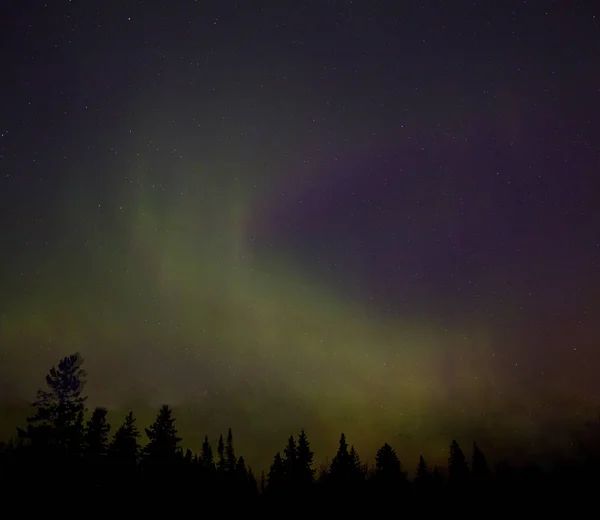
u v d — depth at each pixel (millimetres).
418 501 28312
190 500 25922
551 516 24203
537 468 28578
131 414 25031
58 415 21453
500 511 26094
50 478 20594
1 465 20328
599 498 25266
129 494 23500
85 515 21156
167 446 26109
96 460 22891
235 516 27312
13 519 18844
